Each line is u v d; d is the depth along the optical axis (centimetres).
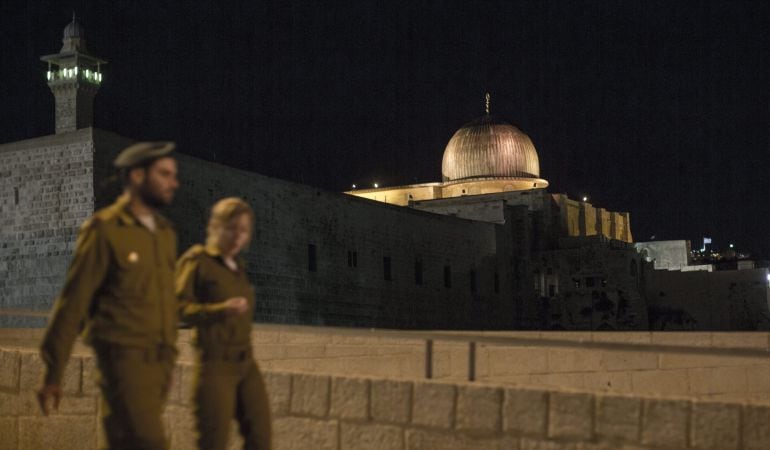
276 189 10788
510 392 1812
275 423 2077
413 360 4181
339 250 11856
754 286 17000
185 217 9325
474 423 1842
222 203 1731
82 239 1484
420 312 13500
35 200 8694
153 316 1514
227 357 1662
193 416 1670
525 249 16550
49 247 8538
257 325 2197
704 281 17275
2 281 8756
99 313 1493
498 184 19412
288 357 4378
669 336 4253
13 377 2398
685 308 17225
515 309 16250
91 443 2256
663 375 4194
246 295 1734
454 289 14475
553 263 16562
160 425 1518
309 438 2033
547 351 4044
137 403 1483
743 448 1602
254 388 1720
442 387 1884
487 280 15450
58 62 12288
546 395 1778
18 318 8581
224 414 1652
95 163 8456
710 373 4247
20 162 8825
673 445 1658
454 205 16825
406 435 1917
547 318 16438
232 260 1736
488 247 15638
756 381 4303
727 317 17075
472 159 19675
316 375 2038
